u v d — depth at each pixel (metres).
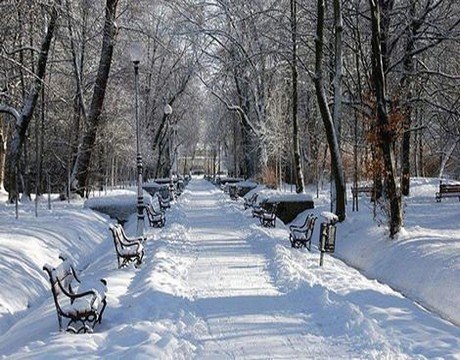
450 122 35.22
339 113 21.20
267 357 6.81
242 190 42.53
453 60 28.19
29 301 11.09
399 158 28.98
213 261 13.84
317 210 24.42
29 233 15.34
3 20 22.14
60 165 37.59
